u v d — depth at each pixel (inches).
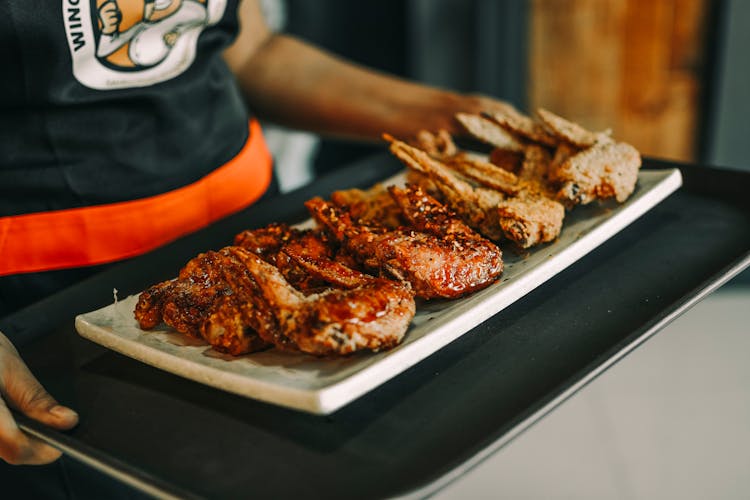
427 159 26.4
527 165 28.1
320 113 34.4
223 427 20.5
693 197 27.1
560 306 23.0
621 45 59.1
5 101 26.6
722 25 54.8
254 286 21.6
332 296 21.1
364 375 19.9
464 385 20.8
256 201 31.7
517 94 63.5
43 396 21.3
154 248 28.9
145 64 28.3
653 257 24.6
